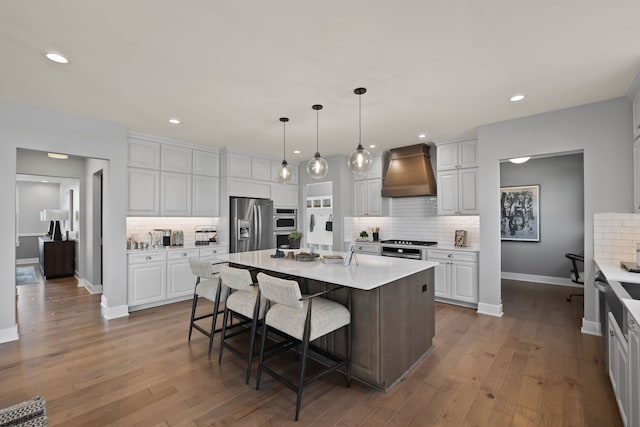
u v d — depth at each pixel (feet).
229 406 6.77
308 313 6.75
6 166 10.08
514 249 19.45
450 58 7.47
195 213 16.05
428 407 6.72
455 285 14.05
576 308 13.58
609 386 7.41
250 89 9.21
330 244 19.02
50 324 11.74
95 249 16.37
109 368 8.39
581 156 17.52
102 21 6.02
